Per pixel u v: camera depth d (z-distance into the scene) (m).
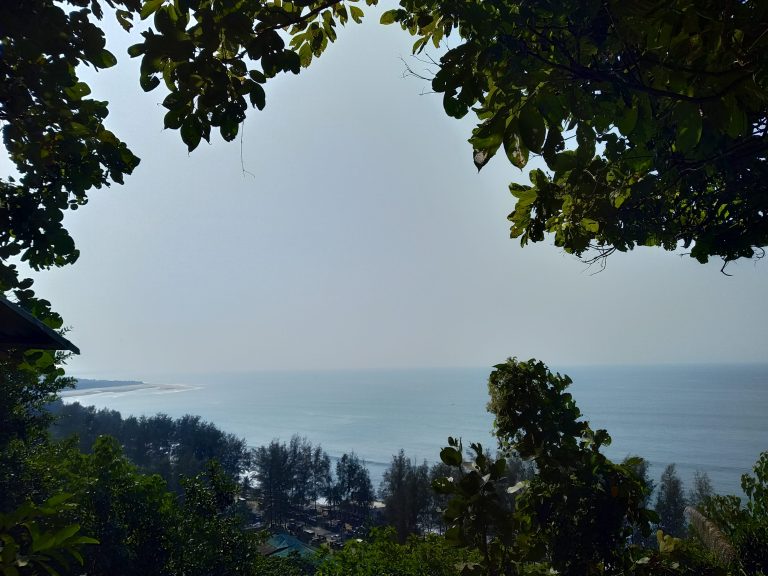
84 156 3.26
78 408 101.00
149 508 15.88
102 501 14.48
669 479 50.88
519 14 2.21
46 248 3.31
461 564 3.25
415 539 10.20
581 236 3.26
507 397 3.48
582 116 2.28
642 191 2.93
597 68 2.28
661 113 2.50
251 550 17.27
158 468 74.88
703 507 6.35
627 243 3.37
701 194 3.22
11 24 2.65
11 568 2.33
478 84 2.19
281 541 44.38
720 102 1.89
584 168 2.51
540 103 2.07
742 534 5.32
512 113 2.10
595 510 3.21
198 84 2.17
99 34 2.81
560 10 2.17
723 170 2.87
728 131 1.91
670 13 1.79
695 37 1.82
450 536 3.06
